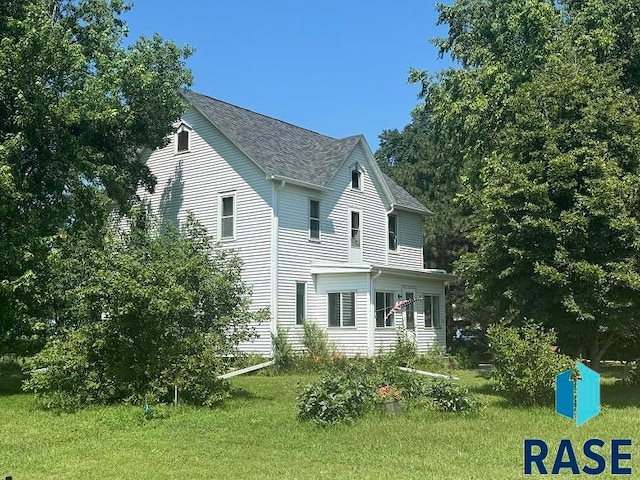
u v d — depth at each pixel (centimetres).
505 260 1574
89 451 971
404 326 2786
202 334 1472
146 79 2152
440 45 2839
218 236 2653
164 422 1195
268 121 3106
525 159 1586
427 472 799
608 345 1642
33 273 1625
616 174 1445
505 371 1359
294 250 2612
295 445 978
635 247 1413
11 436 1092
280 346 2397
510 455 884
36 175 1891
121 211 2188
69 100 1805
